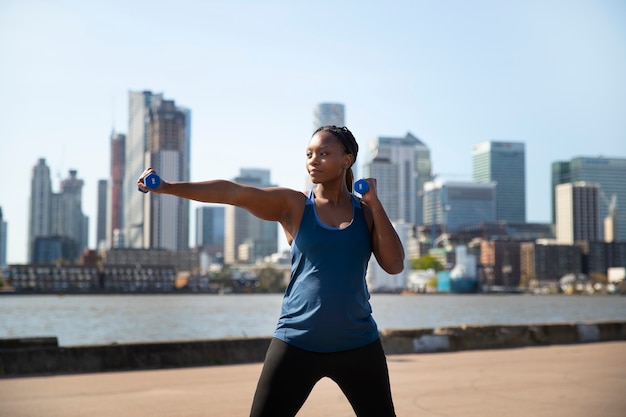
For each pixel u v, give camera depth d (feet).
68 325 280.51
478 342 48.93
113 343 37.45
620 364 39.75
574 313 458.50
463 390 30.37
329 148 11.27
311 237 11.09
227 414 24.71
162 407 25.99
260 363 40.06
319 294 10.98
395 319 357.41
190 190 10.34
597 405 26.89
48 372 35.37
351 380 11.24
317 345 10.95
